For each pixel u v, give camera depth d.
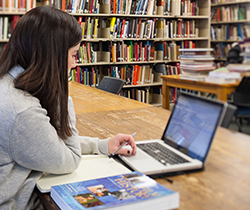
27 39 1.04
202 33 2.37
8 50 1.08
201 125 1.01
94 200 0.80
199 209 0.76
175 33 4.01
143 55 5.18
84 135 1.50
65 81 1.10
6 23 4.37
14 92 1.00
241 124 1.04
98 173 1.07
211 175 0.92
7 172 1.00
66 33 1.08
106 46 5.23
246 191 0.83
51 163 1.02
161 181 0.92
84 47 4.97
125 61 5.20
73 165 1.08
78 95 2.65
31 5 4.48
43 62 1.04
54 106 1.09
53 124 1.11
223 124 1.03
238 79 1.10
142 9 5.20
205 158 0.95
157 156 1.07
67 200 0.81
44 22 1.04
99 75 5.39
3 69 1.06
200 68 1.23
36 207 1.09
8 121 0.96
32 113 0.98
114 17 5.13
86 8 4.87
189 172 0.96
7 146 0.98
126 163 1.11
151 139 1.37
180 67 1.36
